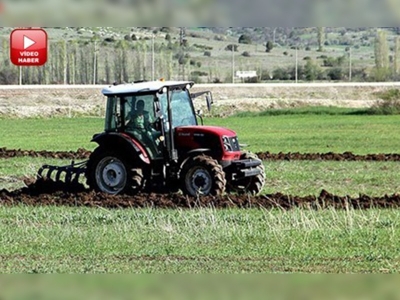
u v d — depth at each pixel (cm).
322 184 6650
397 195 5625
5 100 15775
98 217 4916
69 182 5941
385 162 8244
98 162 5834
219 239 4359
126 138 5728
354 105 16762
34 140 11256
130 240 4344
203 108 15512
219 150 5712
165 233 4481
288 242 4278
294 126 13150
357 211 5134
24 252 4125
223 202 5372
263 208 5150
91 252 4119
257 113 15438
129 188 5738
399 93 15862
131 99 5800
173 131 5759
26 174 7269
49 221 4875
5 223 4841
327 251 4112
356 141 10888
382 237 4378
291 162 8194
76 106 15788
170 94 5797
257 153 8969
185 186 5662
